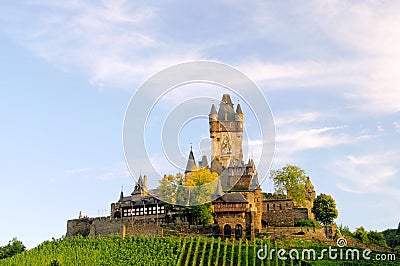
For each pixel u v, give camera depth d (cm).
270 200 13138
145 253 10212
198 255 9975
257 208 12444
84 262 10131
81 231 12581
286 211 12962
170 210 12188
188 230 11538
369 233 13438
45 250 11312
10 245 15012
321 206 14662
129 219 12069
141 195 13200
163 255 10000
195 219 11844
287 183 14888
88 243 11194
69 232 12725
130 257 10150
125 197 13688
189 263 9750
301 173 15012
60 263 10181
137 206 13100
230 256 9912
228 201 11625
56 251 11044
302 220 13012
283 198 14388
